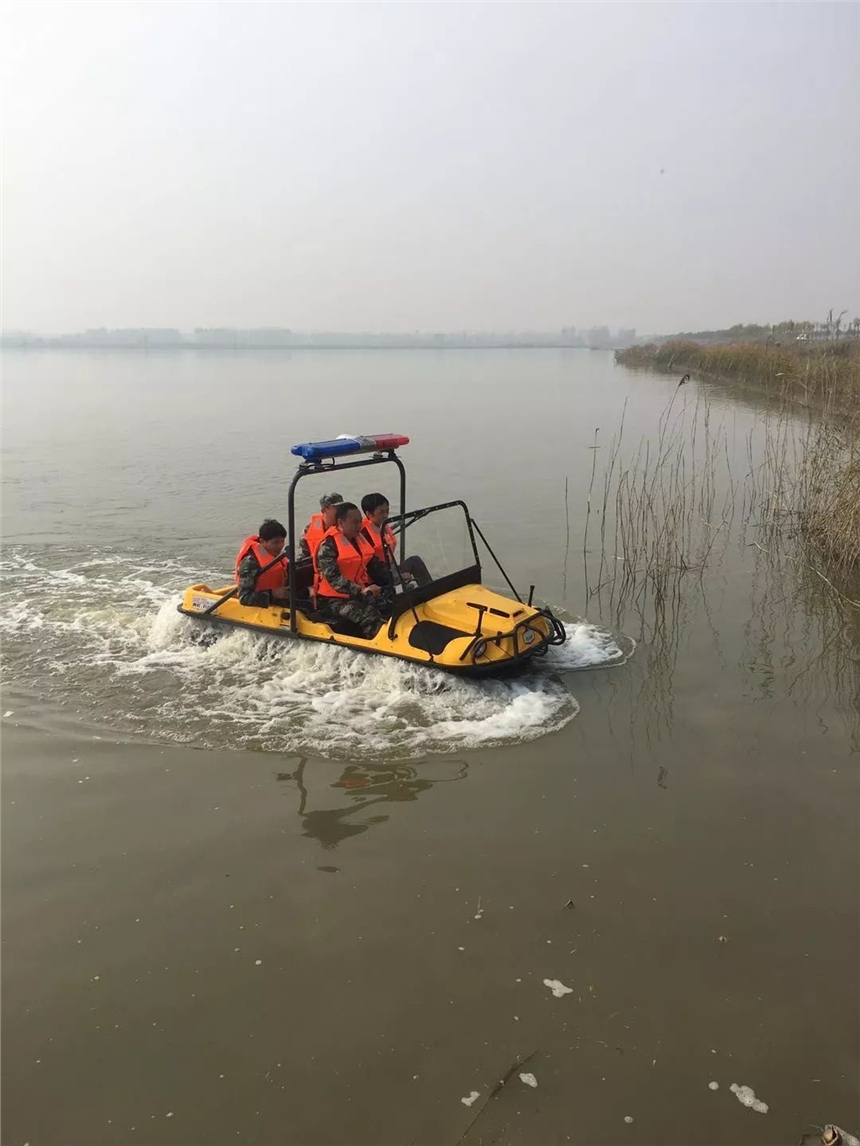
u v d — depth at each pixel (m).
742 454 17.00
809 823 4.99
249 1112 3.18
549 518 12.64
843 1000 3.69
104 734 6.06
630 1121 3.14
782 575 9.88
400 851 4.72
